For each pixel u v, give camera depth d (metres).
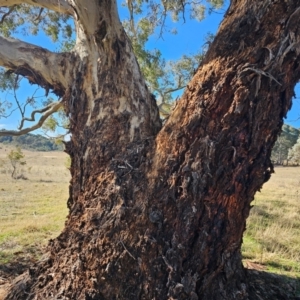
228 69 2.40
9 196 14.11
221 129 2.39
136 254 2.52
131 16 5.29
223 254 2.53
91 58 3.15
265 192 14.94
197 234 2.45
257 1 2.39
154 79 7.16
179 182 2.50
